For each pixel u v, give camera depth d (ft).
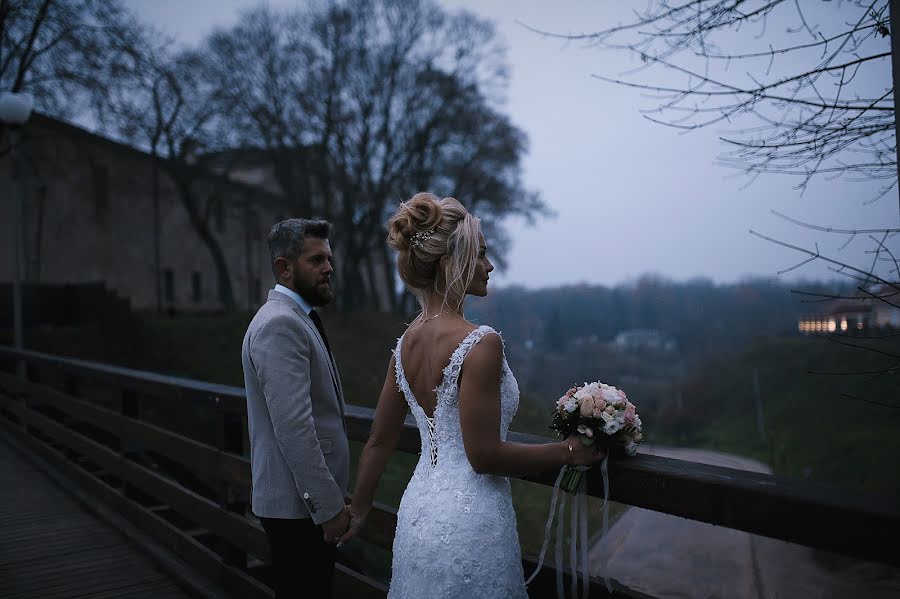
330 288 7.64
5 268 71.31
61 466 20.15
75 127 73.72
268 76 82.07
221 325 61.57
